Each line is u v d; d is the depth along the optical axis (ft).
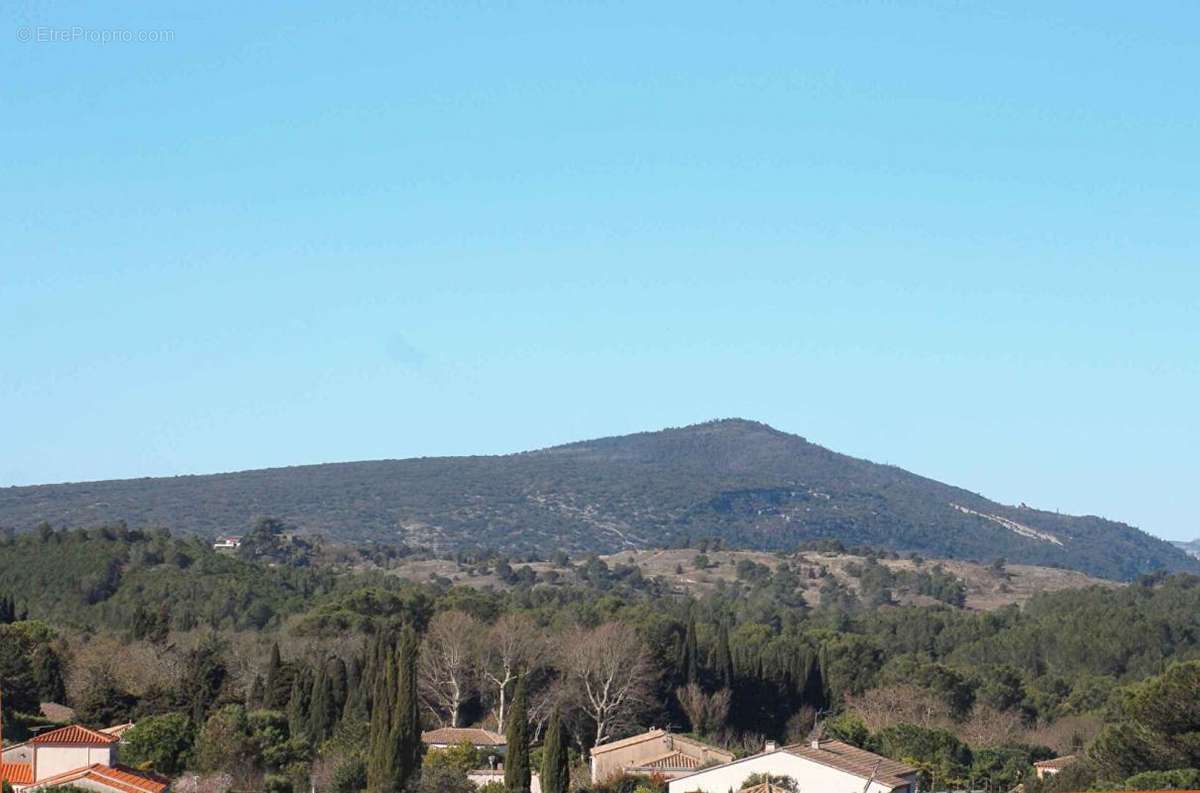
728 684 559.38
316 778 379.96
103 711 435.53
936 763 484.74
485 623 602.03
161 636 570.46
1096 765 370.73
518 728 373.40
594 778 433.89
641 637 554.05
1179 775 320.91
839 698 610.65
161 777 346.33
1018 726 595.88
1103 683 652.07
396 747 372.38
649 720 535.60
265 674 528.63
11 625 522.88
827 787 349.00
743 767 355.15
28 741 333.01
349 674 490.08
